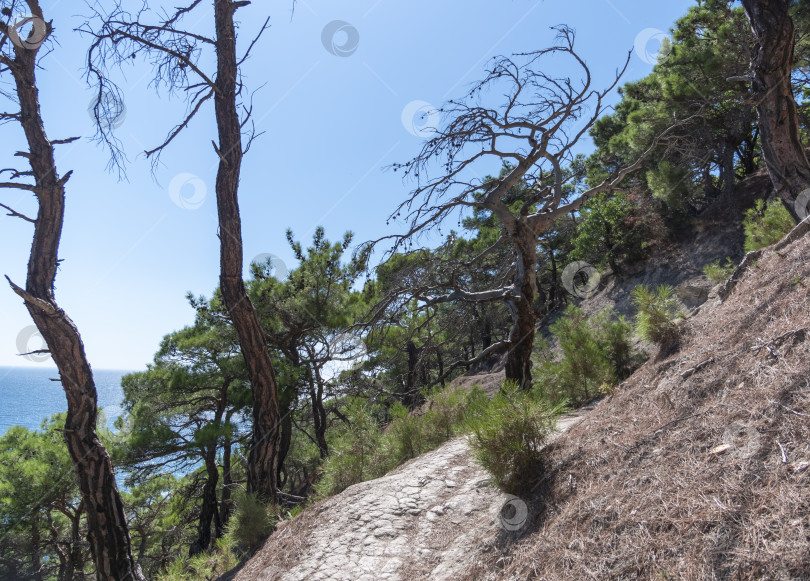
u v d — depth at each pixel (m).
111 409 17.33
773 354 3.25
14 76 7.01
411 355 13.34
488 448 4.33
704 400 3.45
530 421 4.34
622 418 4.07
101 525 7.09
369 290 14.51
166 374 15.28
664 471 2.92
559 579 2.68
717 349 4.03
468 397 8.47
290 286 14.30
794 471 2.21
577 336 9.05
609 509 2.93
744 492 2.30
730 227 15.46
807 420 2.46
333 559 4.75
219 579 6.81
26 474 15.12
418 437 8.09
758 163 18.78
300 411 15.59
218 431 14.09
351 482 7.79
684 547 2.25
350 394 11.53
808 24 11.77
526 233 9.36
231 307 9.52
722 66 12.98
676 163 15.25
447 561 3.99
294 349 14.95
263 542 7.14
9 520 14.91
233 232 9.46
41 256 6.92
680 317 6.34
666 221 18.20
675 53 14.60
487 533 3.99
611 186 9.62
